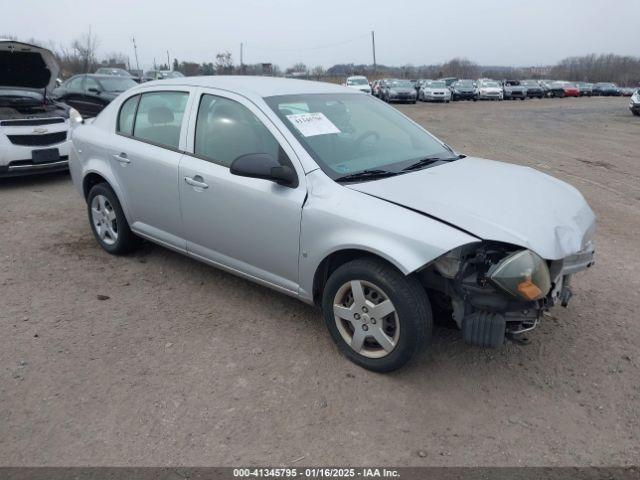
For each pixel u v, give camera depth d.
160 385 3.25
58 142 8.17
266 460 2.70
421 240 2.96
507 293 2.94
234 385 3.27
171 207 4.37
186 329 3.90
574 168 10.48
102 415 2.98
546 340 3.81
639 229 6.45
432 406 3.11
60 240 5.66
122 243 5.05
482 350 3.67
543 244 2.97
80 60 40.28
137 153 4.56
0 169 7.64
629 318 4.14
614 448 2.80
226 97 4.02
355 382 3.32
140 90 4.76
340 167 3.58
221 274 4.84
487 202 3.25
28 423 2.91
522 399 3.18
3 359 3.47
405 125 4.55
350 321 3.42
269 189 3.63
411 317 3.11
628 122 21.80
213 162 4.02
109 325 3.94
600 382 3.35
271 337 3.81
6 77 8.16
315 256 3.45
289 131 3.63
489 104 36.38
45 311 4.12
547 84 50.03
